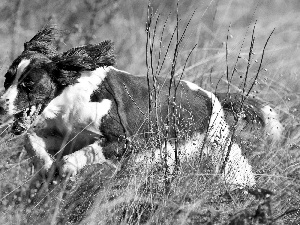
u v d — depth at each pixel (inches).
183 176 390.3
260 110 482.3
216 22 847.1
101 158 429.4
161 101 450.0
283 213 376.8
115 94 434.9
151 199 372.2
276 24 829.2
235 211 367.6
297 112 524.1
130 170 406.9
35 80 417.1
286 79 611.8
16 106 413.1
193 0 884.6
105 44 432.1
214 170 415.5
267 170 430.9
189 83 476.4
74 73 424.8
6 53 629.9
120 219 370.0
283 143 476.4
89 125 428.1
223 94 487.5
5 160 426.6
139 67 638.5
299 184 411.2
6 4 728.3
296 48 708.7
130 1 853.2
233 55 637.9
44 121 431.2
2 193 396.2
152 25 819.4
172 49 695.7
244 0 920.9
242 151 442.0
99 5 721.6
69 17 729.0
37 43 440.1
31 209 378.3
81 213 383.2
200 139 457.1
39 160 422.6
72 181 414.6
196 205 364.5
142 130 440.1
